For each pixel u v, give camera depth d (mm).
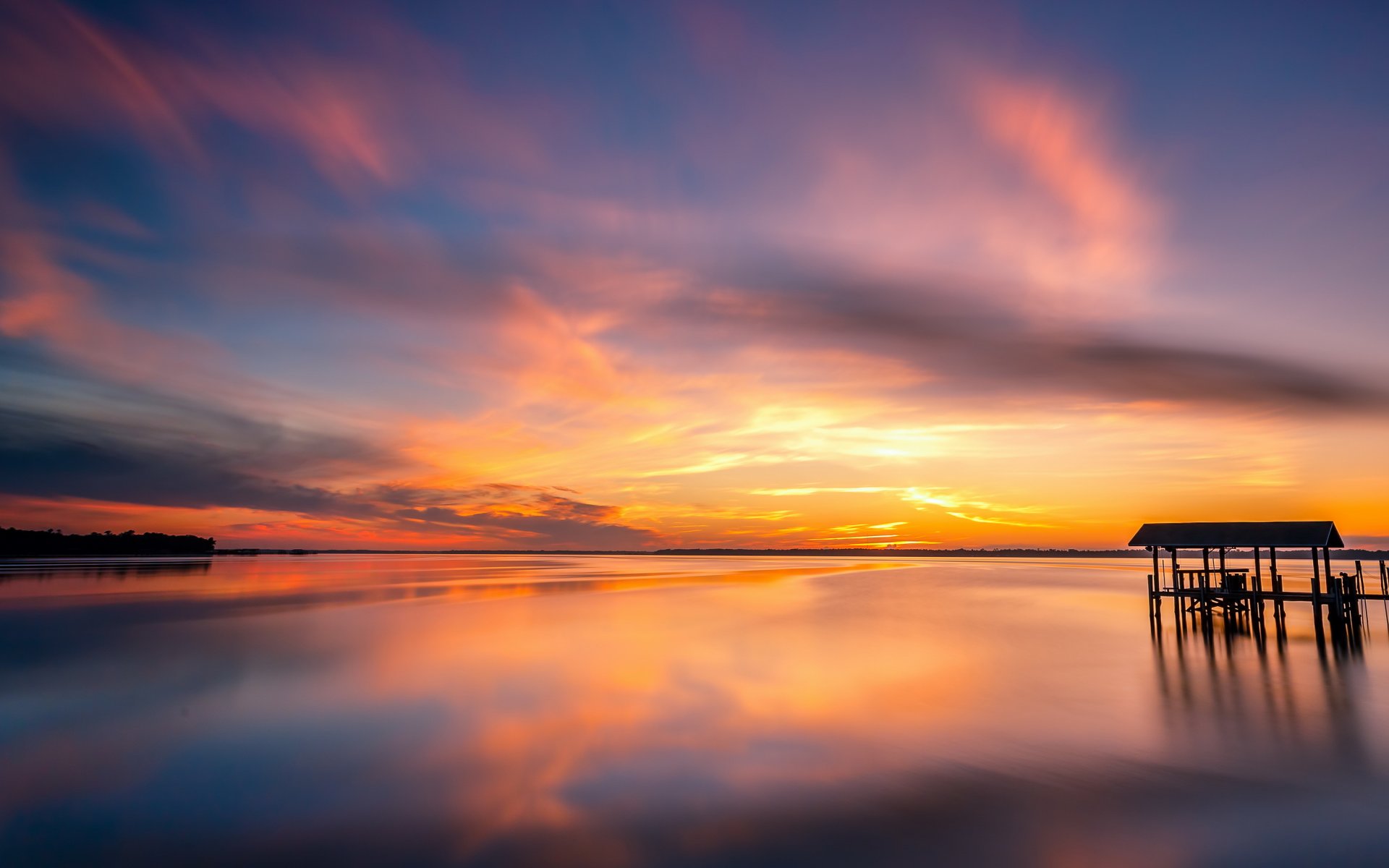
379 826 9164
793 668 19391
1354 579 29609
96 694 16250
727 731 13266
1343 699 16000
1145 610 35531
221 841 8820
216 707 15070
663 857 8312
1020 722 14039
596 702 15453
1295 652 22297
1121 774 11102
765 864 8164
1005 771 11172
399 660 20484
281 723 13852
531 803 9906
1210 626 28391
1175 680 18047
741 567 101062
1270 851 8664
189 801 10008
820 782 10688
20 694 16219
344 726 13625
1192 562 86125
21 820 9383
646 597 43594
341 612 33688
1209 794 10336
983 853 8500
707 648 22828
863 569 97188
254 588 49781
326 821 9320
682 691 16594
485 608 35625
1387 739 13023
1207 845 8797
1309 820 9508
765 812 9570
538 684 17297
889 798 10102
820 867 8109
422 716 14297
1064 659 21125
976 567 105375
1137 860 8406
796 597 43906
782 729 13438
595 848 8562
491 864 8188
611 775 10930
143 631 26531
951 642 24641
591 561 133750
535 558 161000
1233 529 28391
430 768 11258
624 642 23969
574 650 22391
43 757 11828
